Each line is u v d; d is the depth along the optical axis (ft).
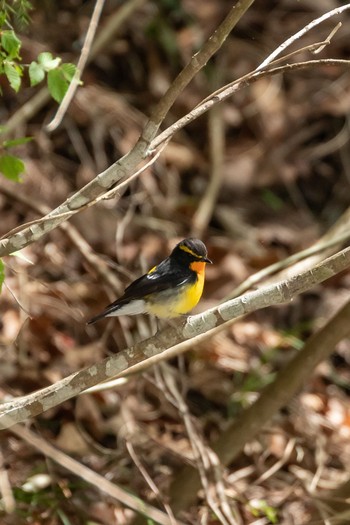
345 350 45.11
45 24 50.03
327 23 56.03
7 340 38.37
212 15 54.44
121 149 48.60
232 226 49.08
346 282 47.39
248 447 37.52
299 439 37.73
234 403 40.37
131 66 52.49
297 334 44.73
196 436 31.53
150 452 35.91
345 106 53.88
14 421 22.52
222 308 21.76
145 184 47.80
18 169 22.90
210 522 32.58
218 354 41.91
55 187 46.01
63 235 42.91
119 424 37.01
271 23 55.83
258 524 33.58
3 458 33.55
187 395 40.65
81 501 32.32
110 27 47.26
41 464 33.65
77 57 48.96
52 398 22.36
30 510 31.37
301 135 53.62
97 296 41.27
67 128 48.47
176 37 53.26
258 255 47.09
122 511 32.50
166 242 45.65
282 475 36.78
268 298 21.54
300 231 50.21
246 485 35.81
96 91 49.75
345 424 41.04
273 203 51.08
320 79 55.01
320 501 32.30
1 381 37.01
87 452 35.27
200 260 27.73
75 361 38.75
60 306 40.45
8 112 47.39
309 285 21.48
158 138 21.58
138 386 38.88
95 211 45.32
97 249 44.27
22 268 41.60
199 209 47.96
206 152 51.52
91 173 47.47
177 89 20.80
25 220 43.70
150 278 27.32
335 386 43.86
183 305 27.58
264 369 42.45
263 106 53.52
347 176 52.95
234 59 53.62
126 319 39.60
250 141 52.95
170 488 32.55
